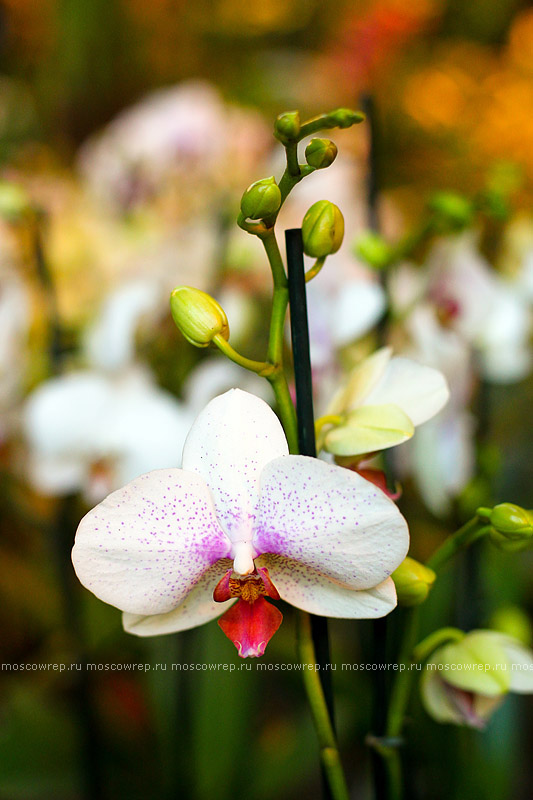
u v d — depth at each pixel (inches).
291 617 33.1
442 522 31.7
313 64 61.4
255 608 19.0
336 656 30.9
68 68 59.1
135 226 36.6
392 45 57.2
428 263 27.1
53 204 35.6
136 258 34.2
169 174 38.2
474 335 27.0
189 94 40.0
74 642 26.4
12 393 28.8
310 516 18.3
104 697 32.5
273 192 18.0
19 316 28.0
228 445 18.6
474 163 49.2
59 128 57.1
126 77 63.2
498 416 38.7
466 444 26.9
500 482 35.3
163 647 28.8
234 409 18.7
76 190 38.6
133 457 26.2
